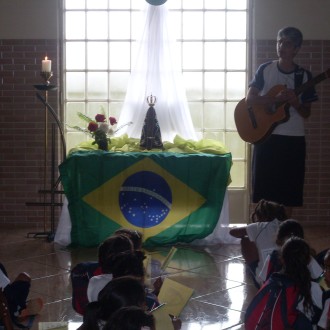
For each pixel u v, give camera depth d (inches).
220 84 309.0
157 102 284.0
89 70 307.6
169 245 262.7
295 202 230.4
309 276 142.2
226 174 261.3
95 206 257.9
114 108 308.3
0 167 303.1
